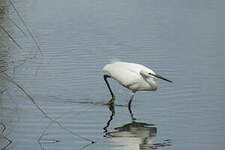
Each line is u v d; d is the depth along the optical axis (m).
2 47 20.83
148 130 13.10
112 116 14.23
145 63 19.20
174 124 13.52
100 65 18.95
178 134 12.82
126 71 15.44
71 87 16.52
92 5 30.31
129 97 16.09
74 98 15.59
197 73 17.94
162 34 23.75
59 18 26.88
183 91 16.22
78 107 14.84
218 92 15.99
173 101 15.41
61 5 30.14
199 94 15.88
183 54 20.39
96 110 14.72
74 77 17.53
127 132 12.94
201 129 13.12
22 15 26.72
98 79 17.50
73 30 24.47
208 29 24.64
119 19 26.89
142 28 24.98
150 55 20.27
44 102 15.07
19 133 12.69
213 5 30.31
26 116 13.91
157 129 13.20
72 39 22.78
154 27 25.19
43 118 13.80
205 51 20.78
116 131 13.01
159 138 12.55
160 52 20.70
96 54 20.39
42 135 12.59
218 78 17.36
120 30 24.59
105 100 15.62
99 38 23.02
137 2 31.25
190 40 22.64
